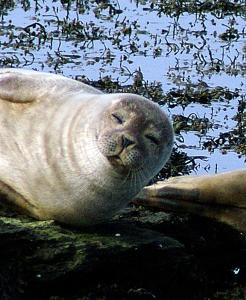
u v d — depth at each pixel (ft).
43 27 206.49
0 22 215.51
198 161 155.74
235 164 155.74
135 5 237.04
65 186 116.47
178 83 187.21
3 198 120.47
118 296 113.60
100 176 114.73
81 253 112.37
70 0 232.73
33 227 114.42
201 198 127.75
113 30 215.92
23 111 120.37
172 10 234.58
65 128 116.98
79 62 194.29
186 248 123.65
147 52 203.92
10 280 109.60
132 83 184.65
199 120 170.30
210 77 192.65
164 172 150.20
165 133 116.57
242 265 125.49
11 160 119.55
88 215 117.60
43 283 111.24
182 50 207.62
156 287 117.29
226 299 120.06
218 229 126.62
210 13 237.86
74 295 112.57
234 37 220.23
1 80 121.39
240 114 172.86
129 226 120.67
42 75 123.24
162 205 127.75
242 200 128.26
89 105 117.39
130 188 116.67
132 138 113.29
